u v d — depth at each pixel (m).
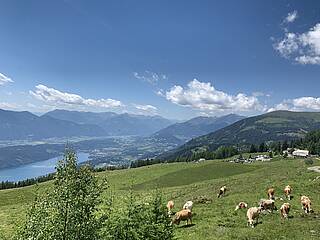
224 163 140.75
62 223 18.00
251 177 72.25
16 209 65.06
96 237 18.47
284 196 46.25
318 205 39.78
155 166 153.62
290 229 29.86
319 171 64.75
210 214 37.56
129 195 20.86
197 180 113.81
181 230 31.83
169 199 59.66
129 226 19.12
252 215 32.56
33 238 17.55
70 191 18.30
